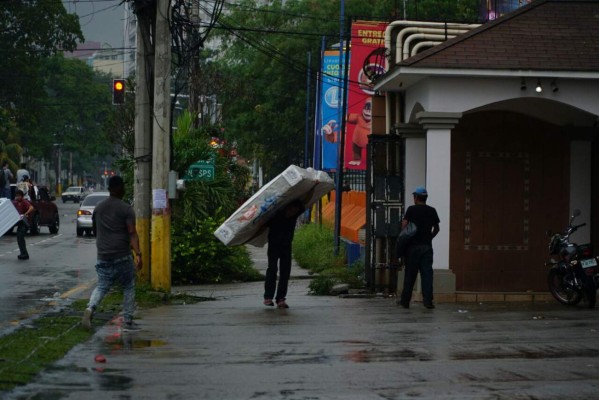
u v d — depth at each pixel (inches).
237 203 1114.7
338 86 1349.7
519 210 789.9
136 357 437.7
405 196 793.6
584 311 647.1
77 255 1217.4
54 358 430.3
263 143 2193.7
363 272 861.2
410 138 789.2
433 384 372.8
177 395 351.6
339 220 1202.0
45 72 3882.9
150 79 754.8
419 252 663.1
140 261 544.1
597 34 731.4
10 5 2556.6
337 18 2123.5
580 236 784.9
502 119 789.2
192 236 955.3
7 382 366.6
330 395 352.8
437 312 639.8
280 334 520.1
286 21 2193.7
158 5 727.7
